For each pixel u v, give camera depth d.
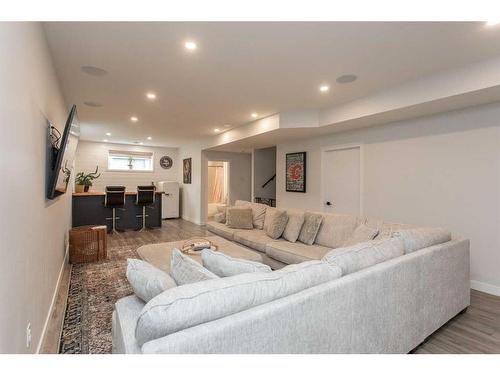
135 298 1.49
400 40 2.18
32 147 1.60
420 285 1.83
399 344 1.67
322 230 3.20
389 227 2.68
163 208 8.29
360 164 4.30
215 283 1.06
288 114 4.27
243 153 8.38
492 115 2.91
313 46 2.28
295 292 1.20
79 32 2.05
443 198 3.31
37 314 1.78
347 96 3.54
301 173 5.33
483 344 1.96
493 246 2.91
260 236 3.69
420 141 3.54
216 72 2.81
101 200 5.96
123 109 4.18
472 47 2.29
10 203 1.16
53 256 2.58
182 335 0.86
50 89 2.36
